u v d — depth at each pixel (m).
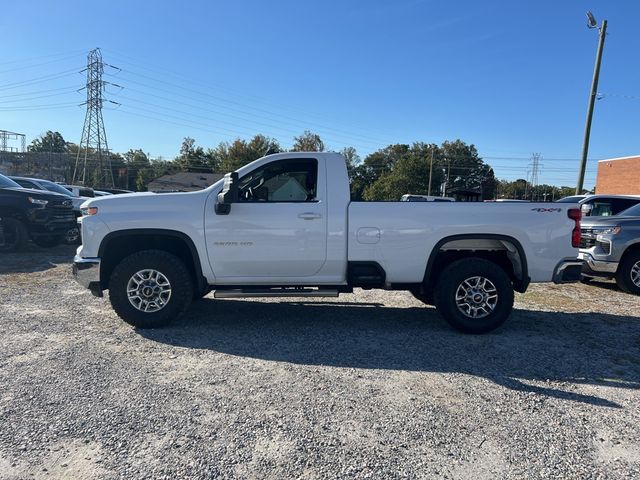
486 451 2.95
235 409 3.44
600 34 20.28
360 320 5.96
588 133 20.97
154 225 5.25
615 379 4.15
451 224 5.35
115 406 3.44
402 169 76.81
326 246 5.34
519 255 5.38
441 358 4.61
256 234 5.30
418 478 2.66
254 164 5.45
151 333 5.23
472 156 99.06
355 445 2.98
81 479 2.58
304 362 4.43
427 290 5.63
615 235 8.08
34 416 3.27
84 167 65.81
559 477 2.69
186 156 95.25
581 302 7.39
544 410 3.53
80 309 6.18
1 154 67.94
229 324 5.66
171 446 2.93
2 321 5.58
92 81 65.62
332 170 5.41
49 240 12.10
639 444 3.06
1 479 2.57
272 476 2.64
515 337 5.35
